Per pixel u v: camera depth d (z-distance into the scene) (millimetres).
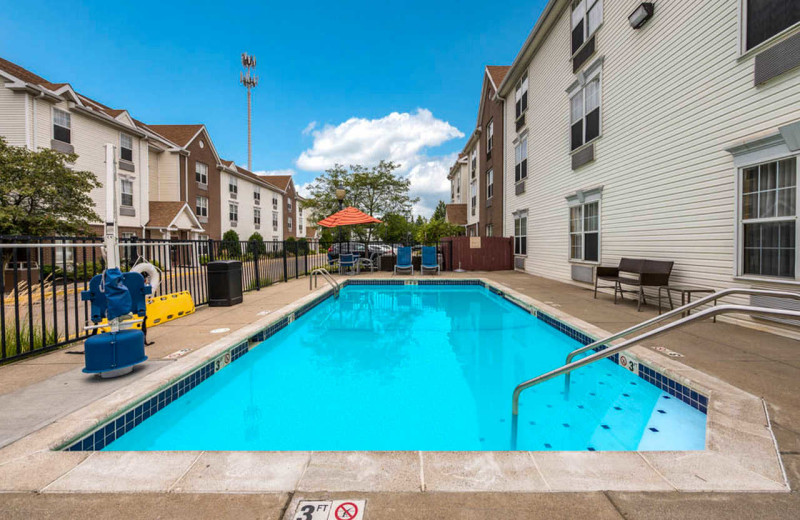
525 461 1803
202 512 1470
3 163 10492
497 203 16125
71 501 1548
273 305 6746
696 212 5551
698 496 1546
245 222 30594
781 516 1429
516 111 13773
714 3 5188
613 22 7613
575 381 3754
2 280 3484
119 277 3055
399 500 1528
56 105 13906
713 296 2375
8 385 2869
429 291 10250
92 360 2922
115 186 3420
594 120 8414
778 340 4066
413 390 3682
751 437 2020
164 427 2938
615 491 1579
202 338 4348
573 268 9344
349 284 10891
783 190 4293
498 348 5066
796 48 4086
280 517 1436
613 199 7672
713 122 5230
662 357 3477
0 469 1776
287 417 3141
